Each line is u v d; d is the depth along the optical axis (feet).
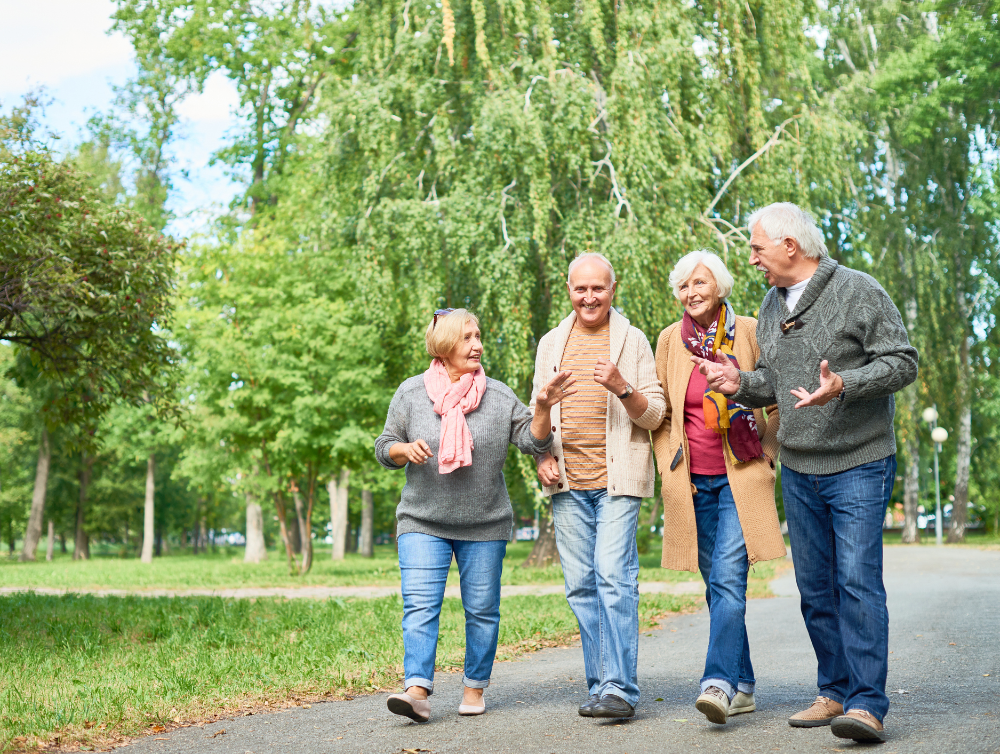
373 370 61.26
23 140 30.09
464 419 14.38
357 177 57.52
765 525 13.24
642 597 35.83
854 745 10.92
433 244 51.98
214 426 62.18
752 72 54.08
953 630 22.43
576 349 14.74
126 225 31.60
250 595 45.75
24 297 29.63
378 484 78.95
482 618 14.32
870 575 11.84
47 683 17.57
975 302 97.86
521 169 50.42
